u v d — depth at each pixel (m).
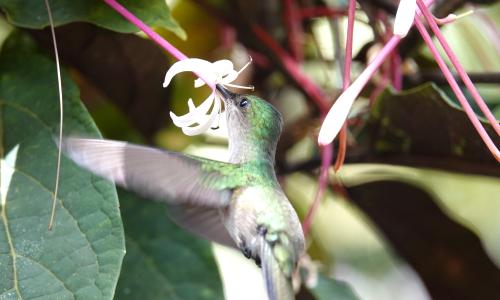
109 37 1.36
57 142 1.29
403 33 1.24
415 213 1.44
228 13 1.42
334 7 1.44
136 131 1.43
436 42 1.46
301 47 1.44
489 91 1.47
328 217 1.56
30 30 1.34
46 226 1.27
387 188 1.43
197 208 1.30
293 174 1.44
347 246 1.56
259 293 1.55
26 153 1.29
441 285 1.44
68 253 1.26
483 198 1.58
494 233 1.58
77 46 1.36
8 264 1.26
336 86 1.42
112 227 1.27
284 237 1.30
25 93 1.30
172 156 1.28
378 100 1.35
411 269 1.45
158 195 1.26
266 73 1.44
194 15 1.43
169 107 1.42
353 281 1.56
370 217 1.45
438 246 1.44
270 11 1.42
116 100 1.41
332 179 1.44
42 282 1.26
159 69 1.39
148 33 1.27
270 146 1.31
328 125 1.23
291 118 1.45
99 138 1.29
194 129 1.26
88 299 1.25
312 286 1.40
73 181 1.28
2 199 1.28
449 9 1.38
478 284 1.43
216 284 1.35
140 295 1.35
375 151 1.39
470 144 1.35
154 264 1.35
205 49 1.44
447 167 1.38
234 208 1.30
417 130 1.36
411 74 1.42
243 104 1.32
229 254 1.56
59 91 1.29
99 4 1.29
